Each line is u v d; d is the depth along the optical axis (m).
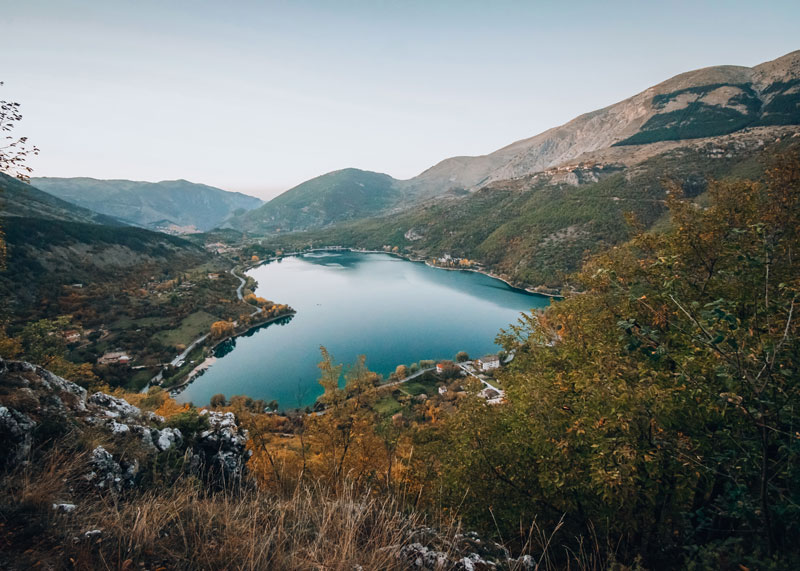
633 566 5.32
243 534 3.56
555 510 7.12
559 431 6.97
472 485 7.96
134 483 5.36
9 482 3.92
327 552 3.45
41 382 6.23
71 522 3.49
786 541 3.49
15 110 7.59
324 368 14.65
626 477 5.13
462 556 4.09
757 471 3.83
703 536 4.79
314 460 11.69
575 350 9.11
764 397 3.28
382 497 5.55
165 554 3.19
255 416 12.41
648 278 8.27
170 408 28.28
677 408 5.02
